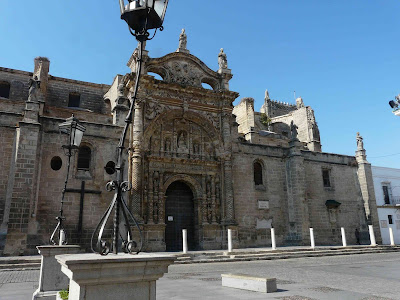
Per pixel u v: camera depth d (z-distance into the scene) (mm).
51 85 41375
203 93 35375
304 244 35781
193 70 36250
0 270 19969
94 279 4453
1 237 24156
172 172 32688
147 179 31031
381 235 44312
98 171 29266
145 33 6121
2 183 25750
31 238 25609
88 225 27812
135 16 6137
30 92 27625
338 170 42812
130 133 31484
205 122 35281
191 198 34438
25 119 26641
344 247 33312
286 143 48656
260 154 38000
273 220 36750
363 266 21609
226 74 37031
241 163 36594
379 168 49938
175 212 33188
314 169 41156
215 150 35188
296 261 25547
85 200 28234
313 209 39562
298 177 37844
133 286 4762
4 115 27062
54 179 27578
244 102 49656
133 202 29391
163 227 30516
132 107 6023
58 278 10602
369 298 10953
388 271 18828
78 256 4906
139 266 4719
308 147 55062
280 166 38969
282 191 38250
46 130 28156
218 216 33562
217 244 32531
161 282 14805
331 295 11500
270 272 18672
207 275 17391
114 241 5379
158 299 10844
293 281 15078
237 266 22172
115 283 4648
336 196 41625
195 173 33562
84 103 42688
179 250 31594
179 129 34438
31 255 25031
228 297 11125
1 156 26234
